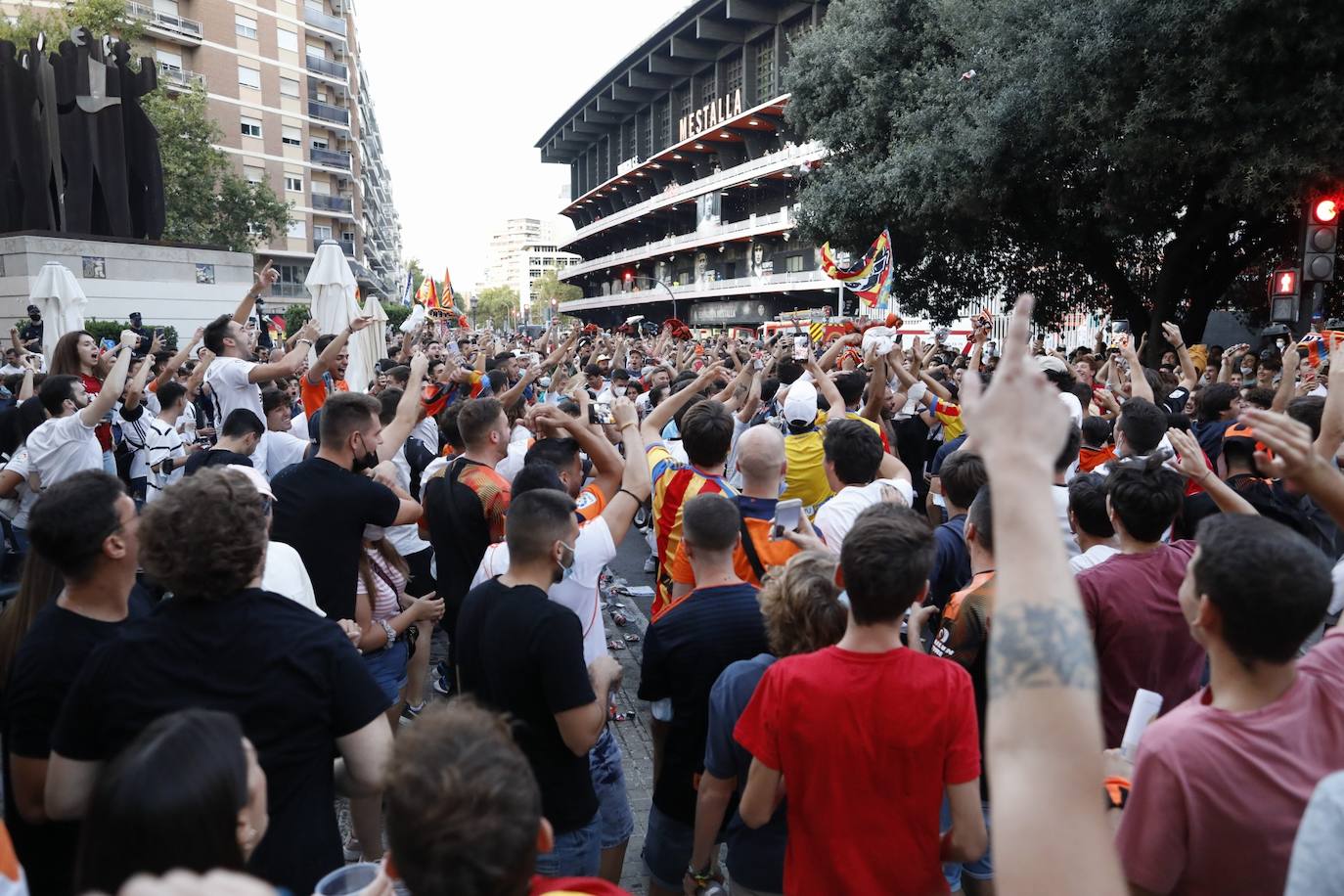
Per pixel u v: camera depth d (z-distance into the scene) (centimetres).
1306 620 163
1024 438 112
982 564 313
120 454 682
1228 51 1199
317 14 6247
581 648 277
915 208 1712
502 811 130
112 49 2439
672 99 8750
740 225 6662
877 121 1941
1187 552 298
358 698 219
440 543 444
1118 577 289
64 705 210
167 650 208
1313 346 828
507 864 129
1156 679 286
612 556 345
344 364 972
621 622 734
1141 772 176
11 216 2347
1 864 172
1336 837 121
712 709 272
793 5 6456
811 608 258
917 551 223
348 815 444
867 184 1853
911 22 1970
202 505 213
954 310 2183
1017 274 2038
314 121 6131
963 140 1556
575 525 292
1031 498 108
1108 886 96
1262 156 1220
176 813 135
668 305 8944
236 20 5422
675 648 312
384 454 438
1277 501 421
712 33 7262
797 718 226
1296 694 171
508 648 272
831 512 394
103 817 137
